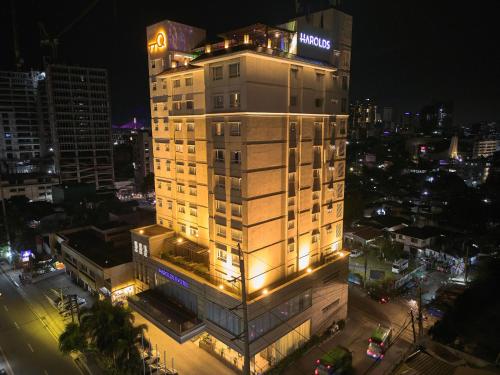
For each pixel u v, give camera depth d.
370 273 75.50
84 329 45.66
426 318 58.75
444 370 25.55
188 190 59.69
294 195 49.75
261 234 45.75
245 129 42.06
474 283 59.72
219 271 48.81
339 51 53.78
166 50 58.97
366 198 132.00
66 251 78.69
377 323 58.56
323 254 56.41
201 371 48.09
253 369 45.75
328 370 44.44
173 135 60.94
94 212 110.62
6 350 53.66
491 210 105.31
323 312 54.94
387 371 47.09
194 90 54.97
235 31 45.91
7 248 91.75
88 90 164.88
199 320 50.22
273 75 44.22
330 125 54.09
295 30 47.16
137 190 174.12
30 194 143.25
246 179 42.84
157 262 58.28
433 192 145.88
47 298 69.62
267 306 44.88
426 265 80.81
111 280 63.41
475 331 46.62
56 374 48.56
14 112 178.00
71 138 163.25
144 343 53.09
